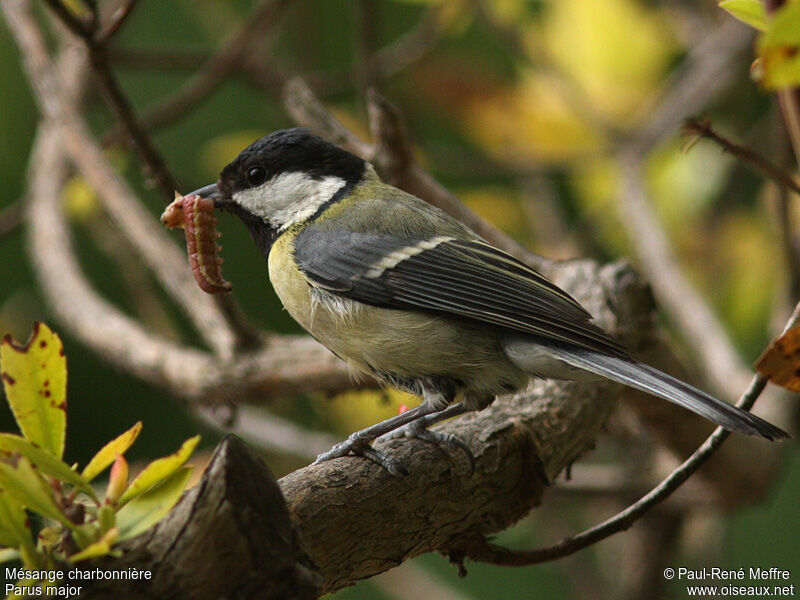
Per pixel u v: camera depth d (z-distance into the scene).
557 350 6.12
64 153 9.63
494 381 6.58
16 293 10.75
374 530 4.88
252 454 3.91
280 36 11.95
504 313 6.43
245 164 7.48
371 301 6.73
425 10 11.52
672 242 10.15
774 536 10.29
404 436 5.45
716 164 10.11
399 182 7.83
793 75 3.07
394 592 9.60
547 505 9.91
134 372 8.42
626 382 5.66
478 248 6.81
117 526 3.73
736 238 10.02
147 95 11.84
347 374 7.57
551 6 10.92
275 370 7.74
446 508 5.22
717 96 10.16
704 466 7.87
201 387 7.93
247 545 3.79
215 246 6.40
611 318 6.96
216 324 7.98
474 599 10.34
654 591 9.10
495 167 10.48
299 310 7.05
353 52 11.62
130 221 8.32
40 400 4.02
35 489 3.57
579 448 6.22
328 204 7.31
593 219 10.57
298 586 3.88
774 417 8.27
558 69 10.30
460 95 10.12
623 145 10.06
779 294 7.79
